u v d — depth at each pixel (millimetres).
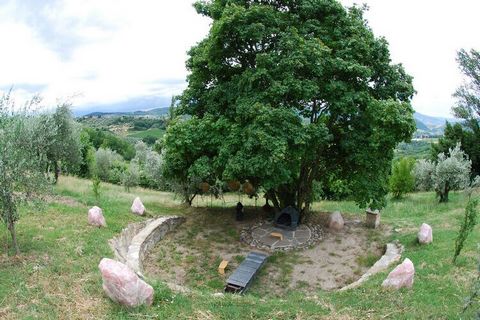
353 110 14859
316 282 12398
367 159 15258
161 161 22797
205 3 16109
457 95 36531
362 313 8383
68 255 10359
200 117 17062
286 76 13648
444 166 21125
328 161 17734
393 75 16031
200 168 14445
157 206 19438
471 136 31562
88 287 8773
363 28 15617
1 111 9852
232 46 15062
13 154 9156
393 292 9320
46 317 7512
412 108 14688
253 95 14023
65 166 20250
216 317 8070
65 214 13852
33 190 9812
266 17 14078
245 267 12555
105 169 34844
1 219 9977
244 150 13438
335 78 15047
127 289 8039
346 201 24531
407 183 25078
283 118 13281
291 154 13773
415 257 11859
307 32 14750
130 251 12305
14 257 9781
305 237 15906
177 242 15188
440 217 17062
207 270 13078
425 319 7945
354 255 14258
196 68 16422
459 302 8586
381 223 17391
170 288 9508
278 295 11555
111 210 15656
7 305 7762
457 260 11023
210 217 18312
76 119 19891
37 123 10195
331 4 15062
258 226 17172
